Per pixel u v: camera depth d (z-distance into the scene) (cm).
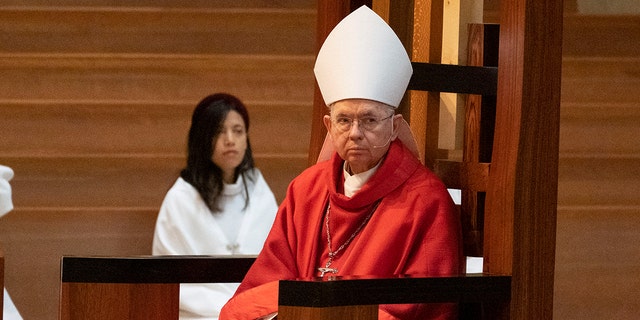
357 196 1088
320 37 1248
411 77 1098
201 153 1934
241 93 2328
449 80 1113
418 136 1188
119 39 2303
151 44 2309
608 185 2317
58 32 2286
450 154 2197
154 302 1161
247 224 1944
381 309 1038
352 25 1080
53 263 2209
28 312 2192
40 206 2233
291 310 936
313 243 1130
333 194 1109
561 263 2262
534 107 1061
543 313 1066
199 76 2320
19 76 2273
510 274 1052
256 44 2331
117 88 2300
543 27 1062
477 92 1122
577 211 2280
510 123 1069
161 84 2309
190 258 1172
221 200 1942
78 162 2256
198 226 1927
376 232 1078
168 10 2309
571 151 2333
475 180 1123
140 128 2292
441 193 1077
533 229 1062
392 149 1091
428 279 998
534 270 1062
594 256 2270
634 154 2338
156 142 2292
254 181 1969
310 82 2339
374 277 968
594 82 2372
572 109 2341
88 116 2281
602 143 2341
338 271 1098
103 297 1142
